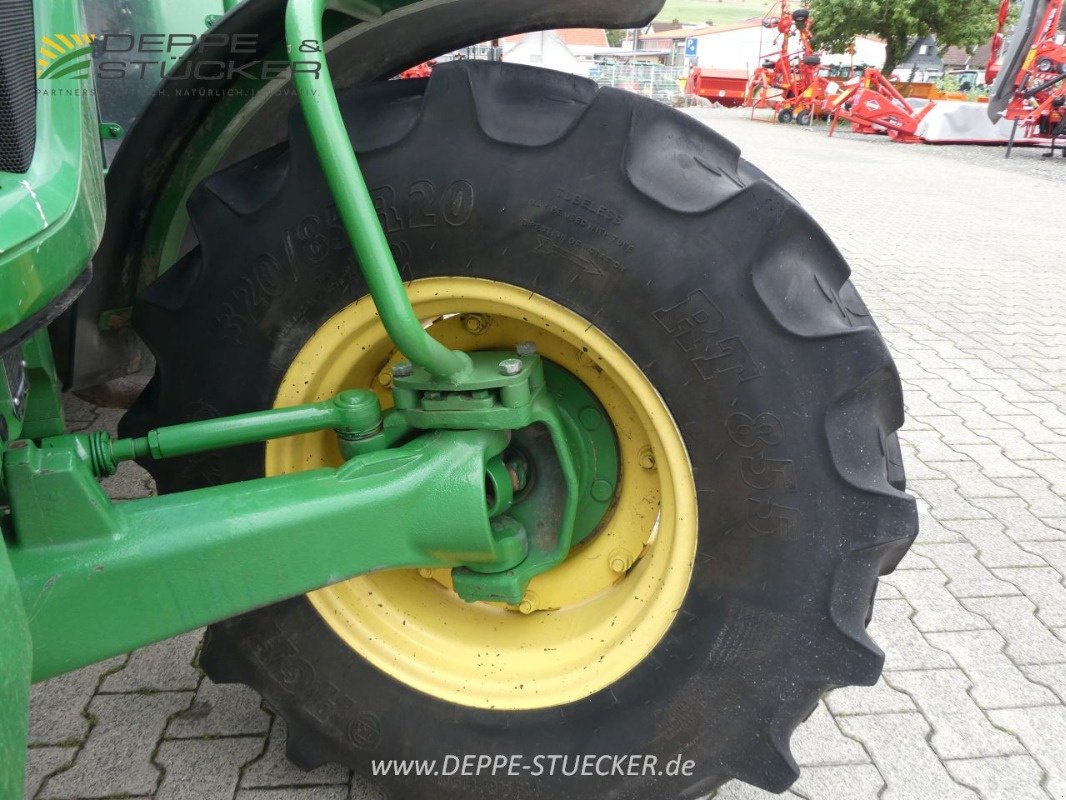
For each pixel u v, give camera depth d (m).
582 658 1.52
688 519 1.40
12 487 1.13
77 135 1.06
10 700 0.85
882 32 20.72
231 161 1.75
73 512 1.16
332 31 1.46
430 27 1.48
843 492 1.33
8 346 0.90
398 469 1.31
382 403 1.59
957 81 23.77
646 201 1.26
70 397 3.28
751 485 1.35
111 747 1.83
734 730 1.46
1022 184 10.39
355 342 1.42
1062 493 3.02
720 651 1.42
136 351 2.01
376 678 1.56
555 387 1.53
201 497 1.26
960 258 6.61
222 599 1.25
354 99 1.36
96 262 1.70
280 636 1.55
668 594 1.43
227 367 1.44
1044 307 5.34
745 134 16.27
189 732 1.88
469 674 1.57
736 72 26.27
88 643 1.20
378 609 1.60
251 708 1.95
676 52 47.50
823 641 1.39
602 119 1.26
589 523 1.58
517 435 1.52
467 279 1.34
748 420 1.32
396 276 1.18
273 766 1.79
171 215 1.73
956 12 19.86
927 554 2.64
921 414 3.68
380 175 1.30
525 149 1.27
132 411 1.54
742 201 1.27
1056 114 13.34
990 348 4.55
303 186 1.32
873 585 1.40
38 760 1.80
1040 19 12.15
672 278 1.28
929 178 10.73
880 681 2.10
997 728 1.96
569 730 1.51
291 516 1.26
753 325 1.29
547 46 28.17
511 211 1.29
